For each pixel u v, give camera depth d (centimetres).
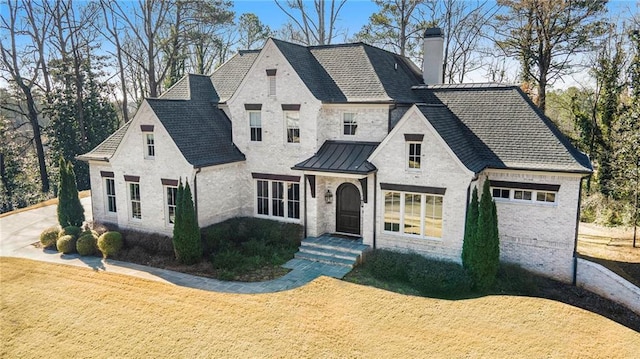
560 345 1423
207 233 2270
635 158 2608
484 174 2114
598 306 1800
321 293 1795
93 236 2381
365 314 1617
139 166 2436
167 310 1667
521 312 1636
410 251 2112
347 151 2294
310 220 2366
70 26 4650
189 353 1387
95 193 2736
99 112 4969
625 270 2194
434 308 1664
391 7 4484
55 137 4672
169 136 2297
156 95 4744
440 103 2450
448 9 4678
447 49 4734
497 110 2291
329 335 1478
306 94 2317
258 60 2420
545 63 3738
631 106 3069
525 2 3522
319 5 4628
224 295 1794
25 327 1559
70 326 1562
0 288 1894
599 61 3603
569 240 1977
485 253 1812
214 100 2756
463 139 2181
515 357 1356
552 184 1983
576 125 3750
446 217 2008
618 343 1441
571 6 3500
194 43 4962
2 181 4600
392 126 2272
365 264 2117
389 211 2152
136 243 2364
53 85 4841
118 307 1698
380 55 2706
